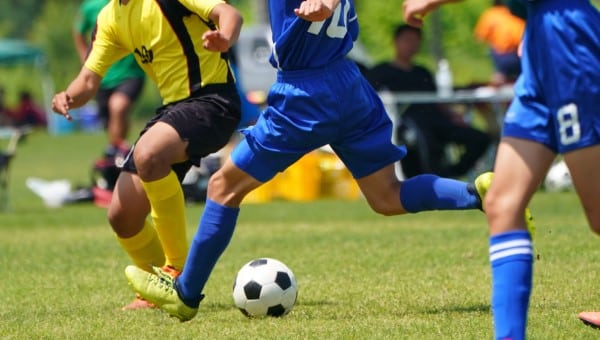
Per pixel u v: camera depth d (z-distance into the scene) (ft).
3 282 71.87
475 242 85.20
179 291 53.78
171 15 58.49
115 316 57.31
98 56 60.95
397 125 130.93
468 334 47.88
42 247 93.25
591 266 68.69
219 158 140.46
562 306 55.36
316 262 76.69
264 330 51.24
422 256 77.46
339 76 50.44
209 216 52.08
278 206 131.64
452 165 132.16
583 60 39.52
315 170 141.08
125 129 135.85
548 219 103.50
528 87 40.55
